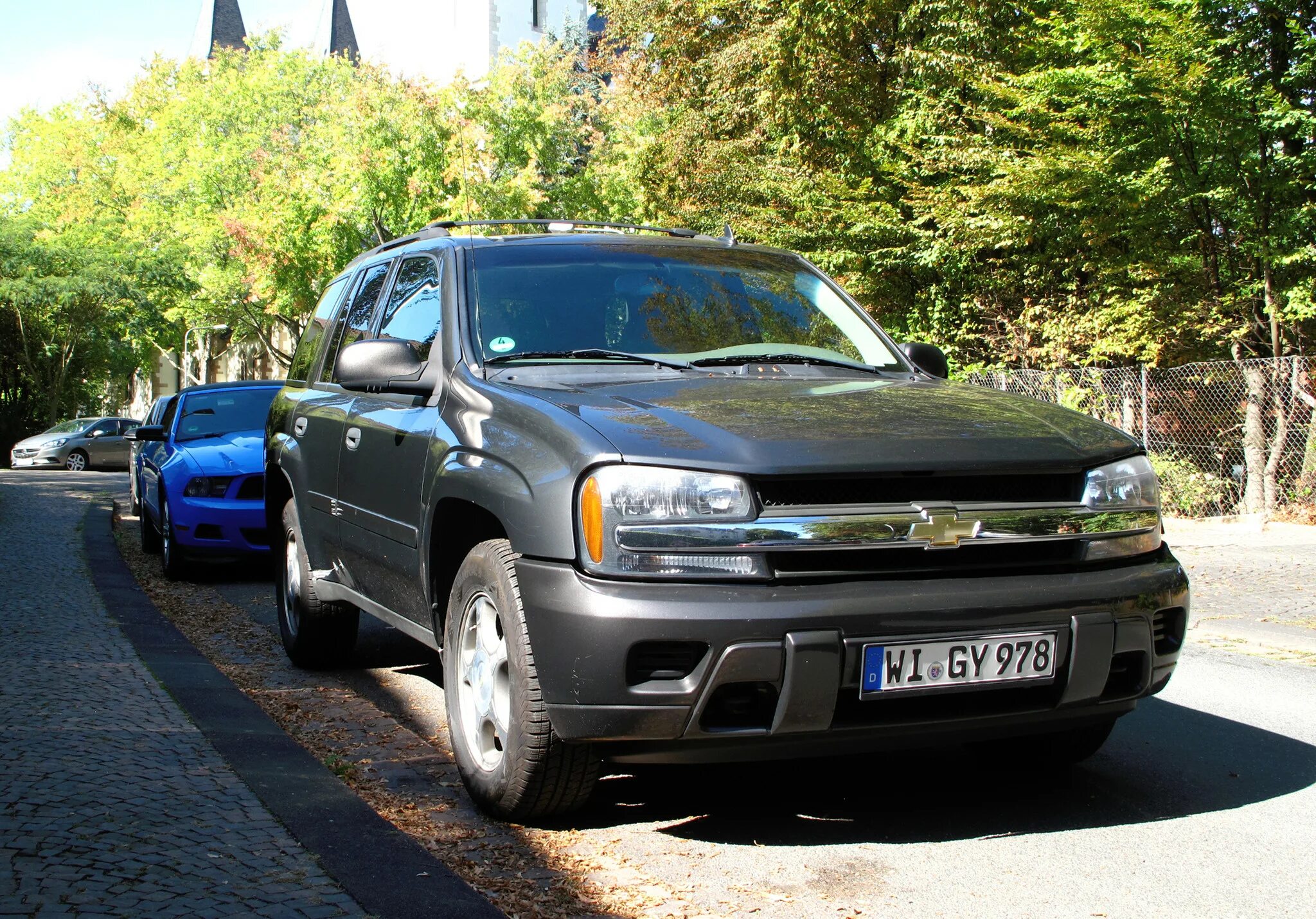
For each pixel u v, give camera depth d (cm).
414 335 488
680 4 2266
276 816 357
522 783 355
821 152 2014
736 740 325
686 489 328
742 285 497
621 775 430
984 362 1800
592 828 372
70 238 5128
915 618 326
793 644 317
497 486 365
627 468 333
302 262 3403
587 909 307
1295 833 369
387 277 554
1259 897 319
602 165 2847
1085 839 364
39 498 1967
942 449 348
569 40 4466
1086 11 1459
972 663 333
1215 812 389
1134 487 371
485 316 449
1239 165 1452
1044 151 1587
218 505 983
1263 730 497
